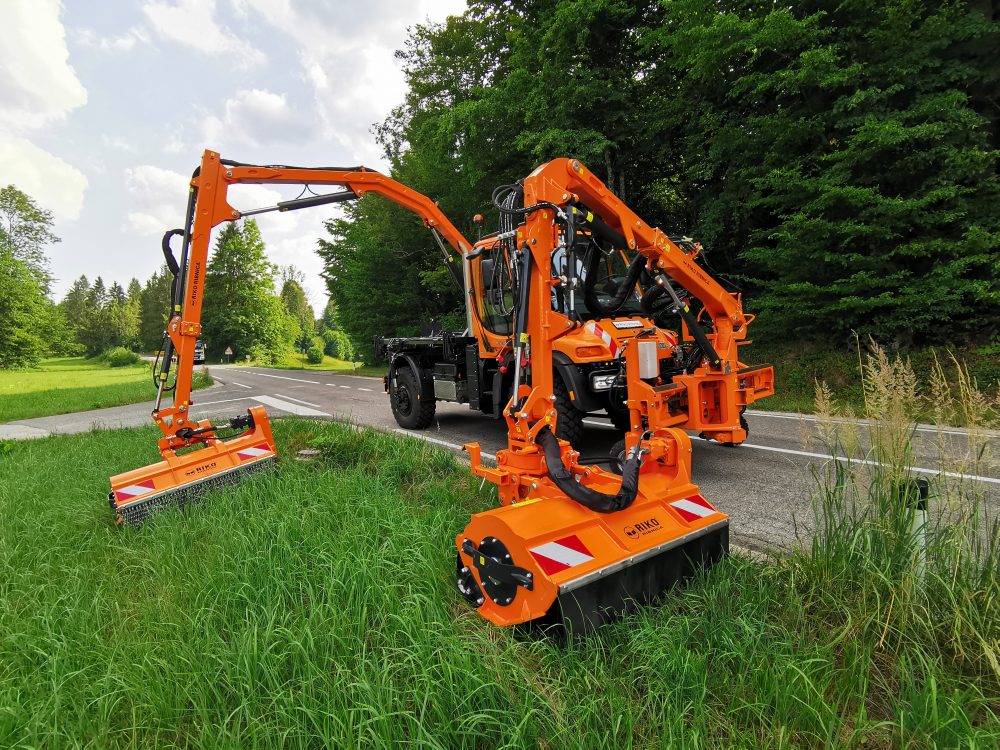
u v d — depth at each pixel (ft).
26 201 148.56
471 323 23.06
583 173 11.41
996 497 11.61
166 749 5.77
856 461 8.63
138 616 8.39
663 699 5.93
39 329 147.64
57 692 6.34
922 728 5.35
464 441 23.12
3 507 14.11
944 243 25.39
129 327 319.88
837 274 29.25
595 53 39.17
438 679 6.12
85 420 41.04
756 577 8.37
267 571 9.04
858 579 7.45
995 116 27.96
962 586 6.79
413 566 8.91
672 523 8.78
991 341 25.54
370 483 14.24
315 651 6.70
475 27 51.62
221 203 16.80
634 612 7.76
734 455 18.48
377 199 69.72
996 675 5.94
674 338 17.78
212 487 14.29
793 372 30.42
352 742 5.18
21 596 9.05
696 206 40.04
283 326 207.72
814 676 6.22
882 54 27.25
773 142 31.04
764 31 28.04
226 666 6.55
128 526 12.42
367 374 81.66
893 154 27.02
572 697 6.03
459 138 47.42
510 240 11.93
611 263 18.30
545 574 7.09
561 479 8.77
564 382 16.16
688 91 35.81
